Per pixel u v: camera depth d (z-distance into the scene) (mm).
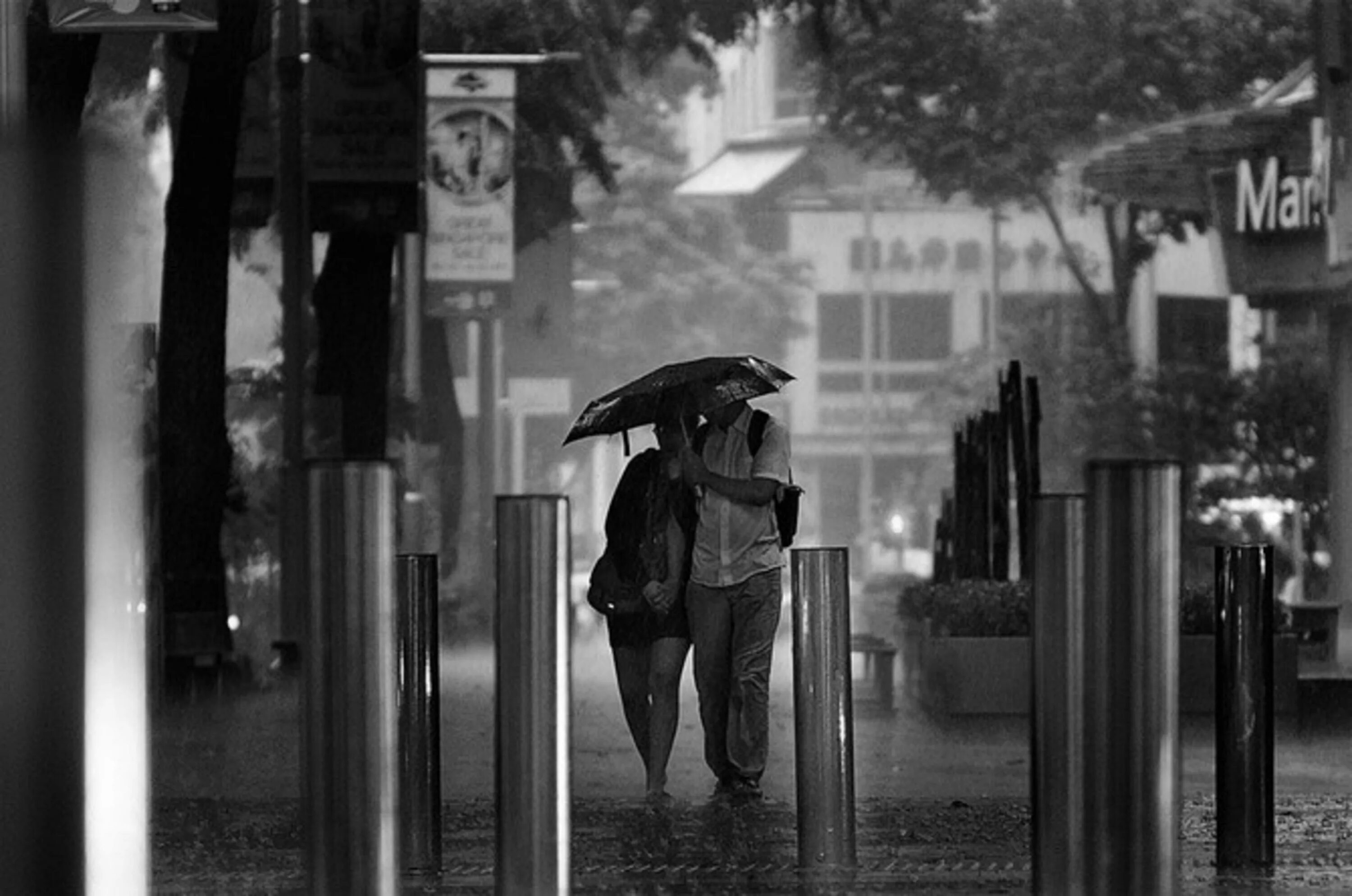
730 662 29797
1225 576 22438
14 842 9062
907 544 159000
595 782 33781
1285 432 110062
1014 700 45281
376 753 14375
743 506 29547
